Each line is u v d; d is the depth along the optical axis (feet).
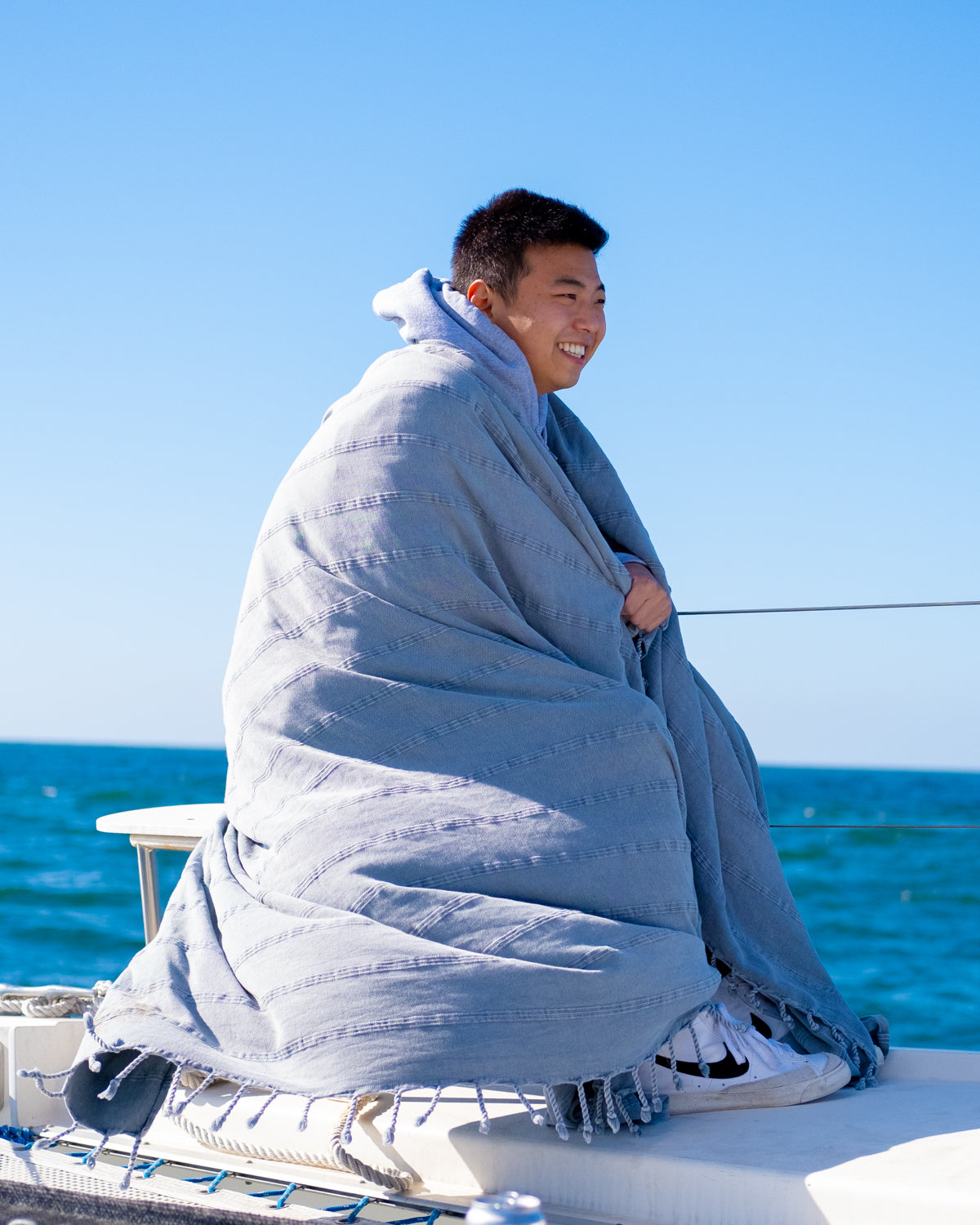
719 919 6.49
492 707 5.96
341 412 6.64
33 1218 4.91
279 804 6.02
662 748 6.14
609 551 6.72
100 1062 5.26
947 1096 6.09
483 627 6.22
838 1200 4.58
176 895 6.31
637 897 5.71
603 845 5.71
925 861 65.72
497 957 5.20
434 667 6.10
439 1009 5.04
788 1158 4.95
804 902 62.59
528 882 5.55
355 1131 5.81
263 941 5.50
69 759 139.64
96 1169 5.63
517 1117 5.77
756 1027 6.45
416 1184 5.51
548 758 5.87
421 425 6.31
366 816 5.70
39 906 57.21
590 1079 5.13
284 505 6.58
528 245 7.11
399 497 6.21
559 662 6.17
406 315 7.13
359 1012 5.07
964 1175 4.63
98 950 50.14
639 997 5.31
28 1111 6.62
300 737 6.12
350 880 5.51
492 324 7.00
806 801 111.34
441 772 5.84
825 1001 6.62
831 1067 6.14
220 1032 5.31
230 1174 5.77
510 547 6.45
